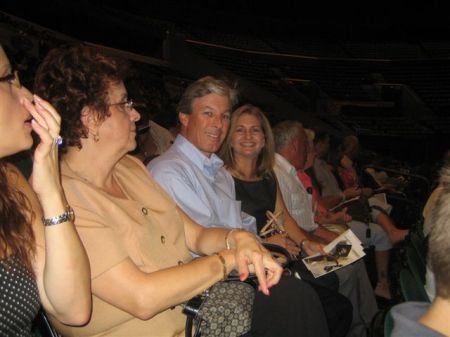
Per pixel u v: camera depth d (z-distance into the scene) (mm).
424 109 18703
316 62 22922
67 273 1325
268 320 1726
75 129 1625
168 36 15180
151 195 1874
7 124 1262
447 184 949
